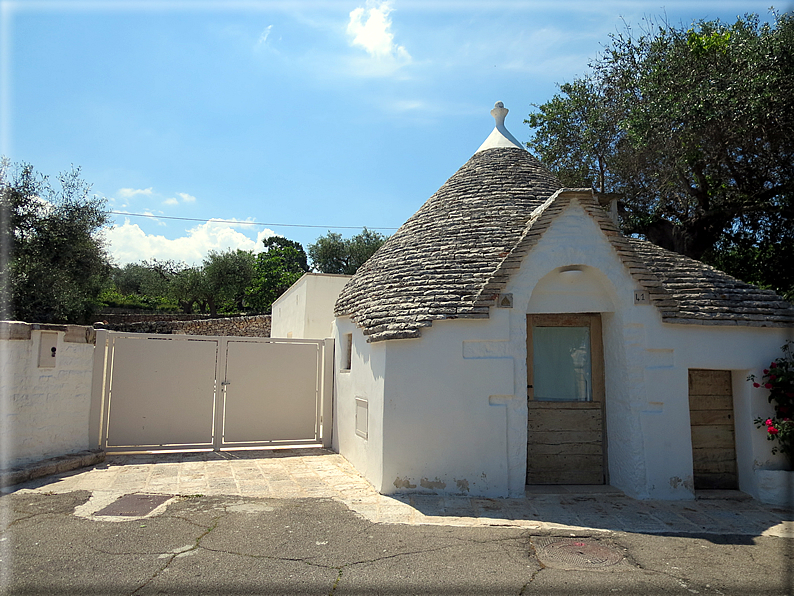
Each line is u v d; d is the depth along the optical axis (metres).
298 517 6.46
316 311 16.14
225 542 5.55
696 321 7.81
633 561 5.25
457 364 7.73
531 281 7.88
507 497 7.48
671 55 14.68
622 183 17.84
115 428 9.93
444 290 8.16
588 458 8.39
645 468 7.56
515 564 5.12
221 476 8.51
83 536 5.59
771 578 4.87
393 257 9.70
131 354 10.16
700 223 15.83
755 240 16.28
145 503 6.88
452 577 4.79
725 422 8.28
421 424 7.68
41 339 8.51
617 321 8.02
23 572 4.66
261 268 44.69
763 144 14.30
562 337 8.64
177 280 41.53
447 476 7.57
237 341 11.01
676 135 13.93
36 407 8.41
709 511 7.04
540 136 19.47
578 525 6.36
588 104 18.16
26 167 18.20
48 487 7.47
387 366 7.86
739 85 12.90
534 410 8.48
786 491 7.44
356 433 9.35
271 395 11.18
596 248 7.94
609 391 8.28
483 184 10.33
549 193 10.06
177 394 10.45
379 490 7.68
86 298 21.34
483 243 8.86
